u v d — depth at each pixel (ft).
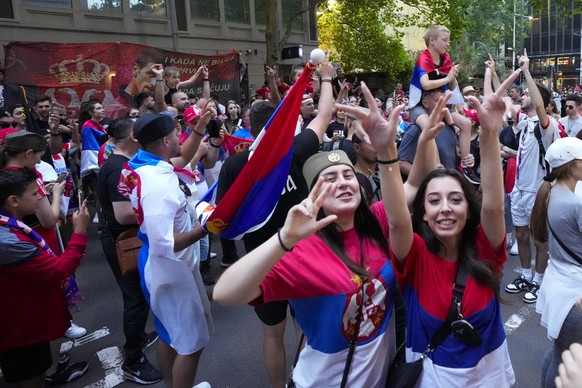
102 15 52.42
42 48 34.76
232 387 12.15
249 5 67.56
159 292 9.68
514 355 13.32
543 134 17.15
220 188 10.27
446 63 14.83
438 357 6.84
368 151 12.91
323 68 10.73
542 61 221.46
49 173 15.46
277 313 10.13
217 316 16.11
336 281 6.49
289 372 12.47
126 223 11.29
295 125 8.36
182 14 60.23
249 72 68.23
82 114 24.26
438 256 7.09
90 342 14.70
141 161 9.87
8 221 9.53
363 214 7.23
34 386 10.28
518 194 17.44
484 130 6.66
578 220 9.22
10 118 19.51
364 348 6.71
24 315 9.86
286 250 5.36
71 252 10.12
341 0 70.18
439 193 6.95
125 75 37.27
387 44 77.15
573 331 9.05
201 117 12.46
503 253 7.15
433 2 64.85
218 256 21.84
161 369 10.72
